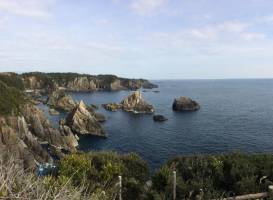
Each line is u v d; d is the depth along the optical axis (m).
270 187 11.34
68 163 14.09
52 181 7.48
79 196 5.88
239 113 92.56
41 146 51.62
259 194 11.35
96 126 65.25
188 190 12.08
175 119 81.75
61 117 87.56
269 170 13.34
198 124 72.94
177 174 13.55
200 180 12.78
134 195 12.71
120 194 11.41
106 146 54.69
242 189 11.98
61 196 5.36
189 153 47.50
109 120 82.25
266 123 73.19
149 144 54.53
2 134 46.31
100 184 12.97
